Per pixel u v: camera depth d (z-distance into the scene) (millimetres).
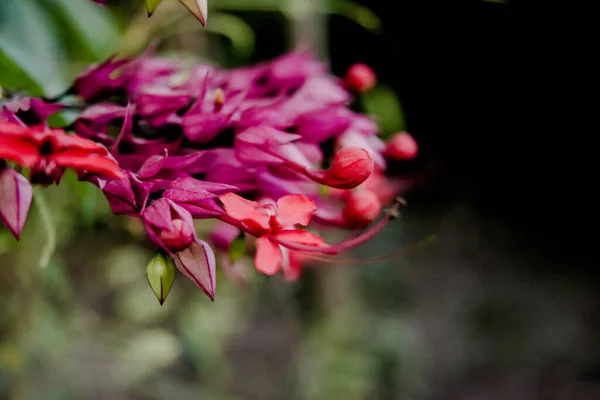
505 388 1127
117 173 224
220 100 263
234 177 261
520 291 1381
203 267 233
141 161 248
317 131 273
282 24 686
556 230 1553
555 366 1176
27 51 338
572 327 1274
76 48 378
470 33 1173
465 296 1355
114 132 276
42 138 221
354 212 278
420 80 1282
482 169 1620
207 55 581
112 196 236
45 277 463
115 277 722
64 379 701
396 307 1133
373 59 1002
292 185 268
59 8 360
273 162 257
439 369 1149
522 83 1379
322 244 247
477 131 1527
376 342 937
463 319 1286
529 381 1144
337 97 297
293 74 294
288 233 244
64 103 271
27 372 551
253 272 403
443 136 1533
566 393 1118
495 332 1263
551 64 1305
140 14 403
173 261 240
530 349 1213
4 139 218
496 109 1467
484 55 1267
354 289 807
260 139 256
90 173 238
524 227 1572
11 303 469
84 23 368
